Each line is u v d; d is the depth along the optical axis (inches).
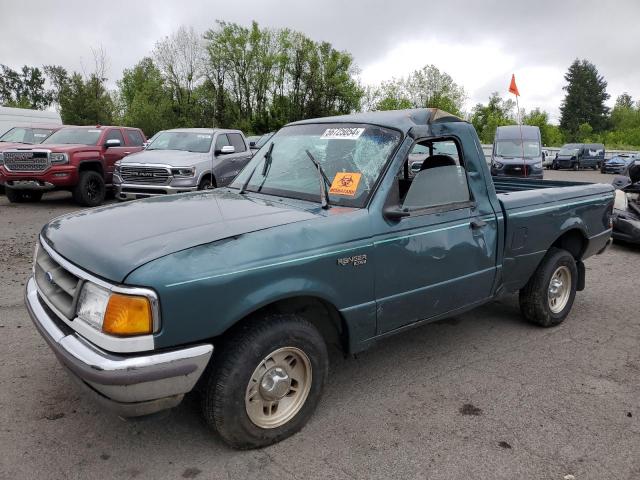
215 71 2182.6
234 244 106.8
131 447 116.7
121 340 94.7
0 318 190.1
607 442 123.6
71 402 133.9
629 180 409.1
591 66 3934.5
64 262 109.5
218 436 120.8
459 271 149.6
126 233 111.4
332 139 148.5
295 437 121.9
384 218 130.0
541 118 2500.0
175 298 97.0
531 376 157.6
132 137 555.8
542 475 111.3
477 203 155.3
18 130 581.3
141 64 2342.5
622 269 299.6
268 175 152.6
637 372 162.1
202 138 466.6
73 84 1486.2
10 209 459.8
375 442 121.2
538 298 188.2
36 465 109.6
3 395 136.3
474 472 111.6
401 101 2193.7
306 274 114.2
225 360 107.2
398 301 135.1
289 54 2130.9
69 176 462.9
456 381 153.3
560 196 186.5
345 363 164.1
